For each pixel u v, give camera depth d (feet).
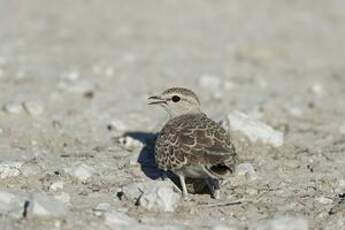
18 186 36.68
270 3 107.86
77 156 42.75
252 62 77.66
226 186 38.11
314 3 108.68
